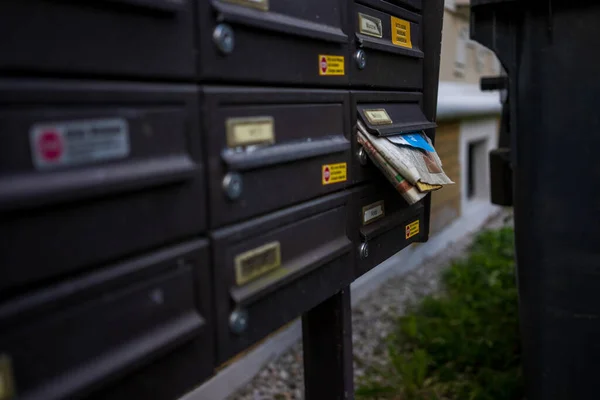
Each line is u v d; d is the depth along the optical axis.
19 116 0.78
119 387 0.94
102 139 0.89
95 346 0.90
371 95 1.61
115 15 0.90
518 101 2.26
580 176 2.14
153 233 0.98
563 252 2.21
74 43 0.85
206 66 1.06
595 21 2.04
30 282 0.81
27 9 0.79
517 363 3.00
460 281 4.21
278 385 2.98
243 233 1.17
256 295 1.19
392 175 1.52
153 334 0.99
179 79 1.02
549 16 2.12
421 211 1.96
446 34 5.11
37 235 0.81
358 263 1.59
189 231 1.05
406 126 1.70
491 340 3.16
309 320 1.83
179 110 1.02
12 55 0.78
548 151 2.20
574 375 2.25
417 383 2.85
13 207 0.76
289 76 1.28
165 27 0.98
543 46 2.16
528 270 2.32
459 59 5.53
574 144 2.14
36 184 0.79
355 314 3.87
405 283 4.49
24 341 0.80
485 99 6.15
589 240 2.15
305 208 1.35
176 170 1.00
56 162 0.83
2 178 0.76
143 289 0.97
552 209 2.22
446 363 3.07
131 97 0.93
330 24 1.42
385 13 1.66
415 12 1.86
